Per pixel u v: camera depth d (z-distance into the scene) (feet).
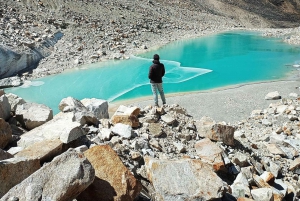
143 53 86.28
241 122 37.93
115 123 22.31
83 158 11.44
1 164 11.23
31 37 72.18
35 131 18.02
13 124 20.35
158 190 14.17
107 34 94.63
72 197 10.77
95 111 25.75
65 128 17.13
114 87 54.80
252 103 46.52
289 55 87.61
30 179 10.27
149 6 155.63
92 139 18.60
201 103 46.91
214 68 71.82
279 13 302.45
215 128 23.35
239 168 20.74
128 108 25.27
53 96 49.14
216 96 50.47
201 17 181.78
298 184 22.67
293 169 24.20
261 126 36.04
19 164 11.89
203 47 99.45
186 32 131.75
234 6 271.90
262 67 73.10
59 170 10.77
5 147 16.42
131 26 112.37
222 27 163.94
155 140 20.94
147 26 119.75
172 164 15.16
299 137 31.27
